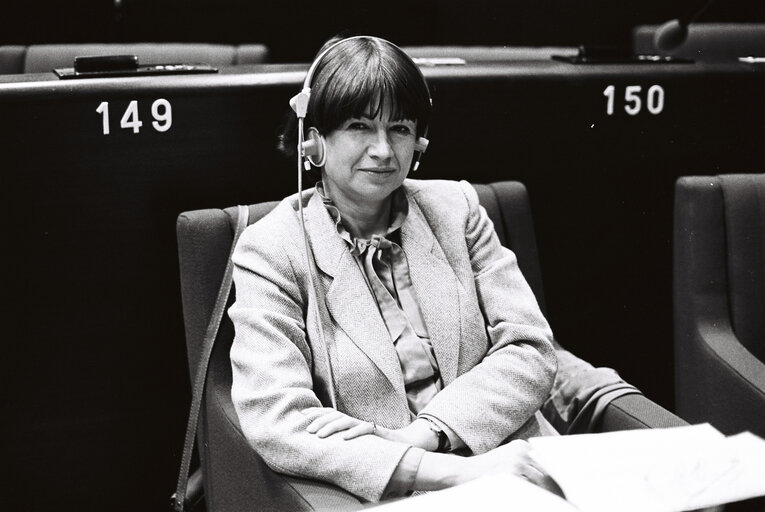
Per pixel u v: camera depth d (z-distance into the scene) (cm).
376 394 233
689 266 314
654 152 339
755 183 315
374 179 230
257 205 277
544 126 325
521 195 308
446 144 316
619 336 355
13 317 287
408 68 230
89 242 289
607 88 327
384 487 209
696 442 190
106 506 313
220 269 270
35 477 301
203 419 269
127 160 287
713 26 416
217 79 292
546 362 247
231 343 267
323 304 236
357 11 621
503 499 166
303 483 218
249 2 607
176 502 272
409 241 247
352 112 225
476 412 232
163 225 296
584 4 581
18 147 275
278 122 300
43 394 296
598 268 346
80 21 588
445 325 242
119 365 302
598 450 187
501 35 615
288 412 221
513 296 255
